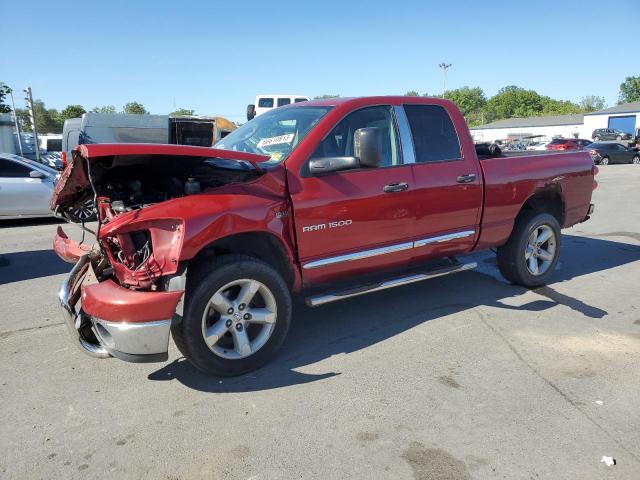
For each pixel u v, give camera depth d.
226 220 3.50
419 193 4.50
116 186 4.06
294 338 4.45
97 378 3.80
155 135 15.27
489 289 5.70
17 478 2.73
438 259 5.05
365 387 3.60
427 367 3.89
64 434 3.11
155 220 3.34
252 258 3.71
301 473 2.73
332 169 3.91
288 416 3.26
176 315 3.33
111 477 2.73
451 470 2.74
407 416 3.24
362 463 2.80
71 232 10.03
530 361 3.97
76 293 3.71
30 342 4.49
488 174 4.99
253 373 3.83
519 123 79.25
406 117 4.61
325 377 3.75
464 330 4.57
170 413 3.32
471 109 137.88
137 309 3.20
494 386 3.59
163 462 2.84
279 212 3.79
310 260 4.04
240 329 3.70
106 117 14.93
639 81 96.00
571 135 70.12
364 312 5.02
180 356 4.15
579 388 3.55
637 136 49.09
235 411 3.32
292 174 3.93
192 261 3.67
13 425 3.21
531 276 5.61
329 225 4.05
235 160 3.76
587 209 6.11
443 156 4.77
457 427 3.12
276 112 4.89
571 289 5.72
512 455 2.85
